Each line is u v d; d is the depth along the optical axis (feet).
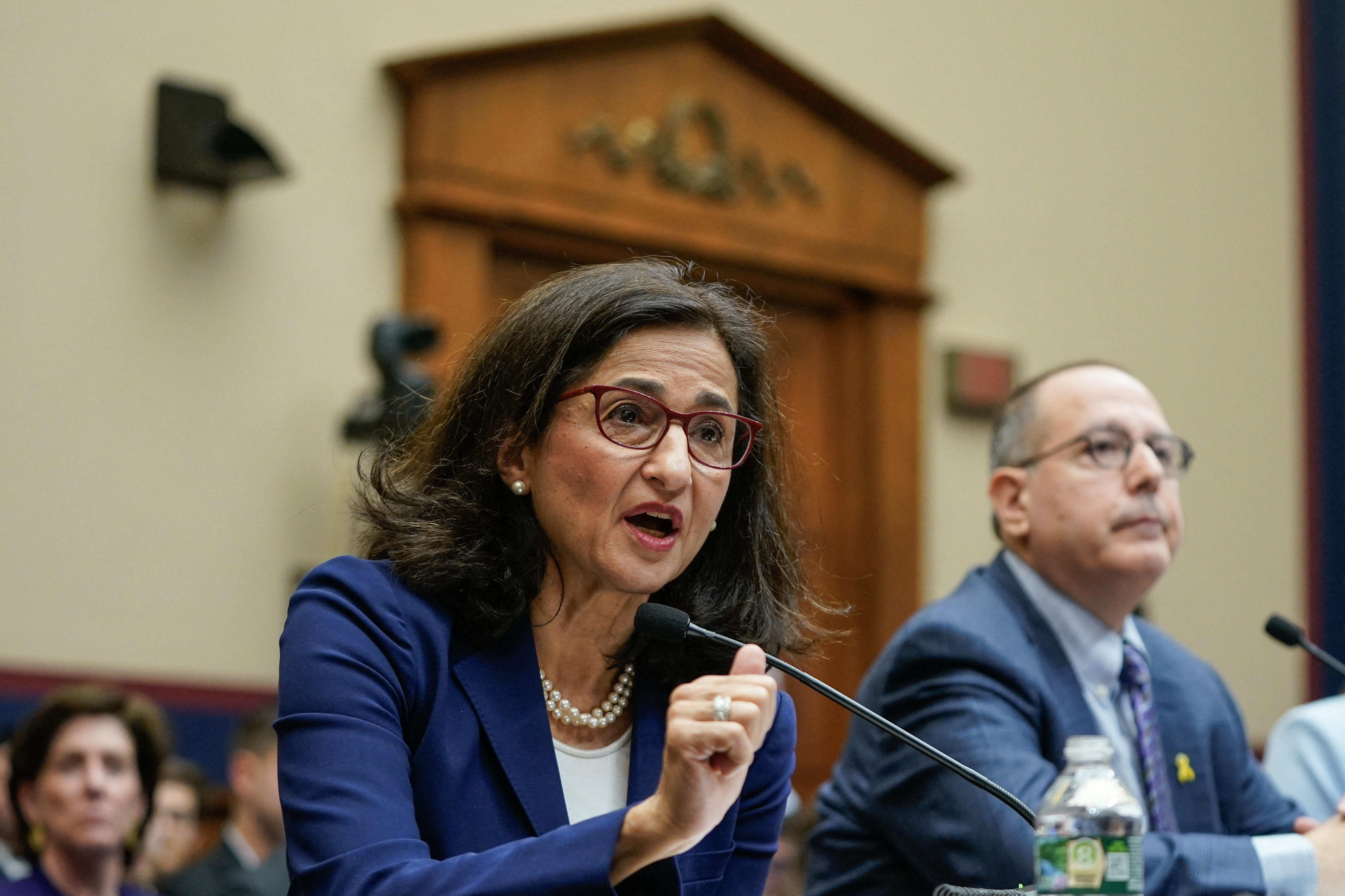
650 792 7.98
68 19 20.56
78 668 19.61
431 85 22.80
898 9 27.81
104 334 20.31
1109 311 29.40
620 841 6.44
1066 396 11.30
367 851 6.70
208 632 20.58
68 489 19.86
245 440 21.13
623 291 7.96
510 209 23.13
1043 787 9.70
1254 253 31.19
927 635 10.50
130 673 19.95
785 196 25.95
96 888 15.16
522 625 7.98
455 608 7.88
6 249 19.84
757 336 8.57
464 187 22.84
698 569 8.63
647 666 8.34
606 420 7.77
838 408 26.99
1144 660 11.27
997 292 28.30
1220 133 31.19
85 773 15.15
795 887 19.39
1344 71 31.81
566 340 7.86
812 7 26.81
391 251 22.65
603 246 24.30
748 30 25.34
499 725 7.68
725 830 8.05
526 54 23.52
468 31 23.65
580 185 23.84
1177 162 30.58
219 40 21.62
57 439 19.88
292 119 22.04
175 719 20.15
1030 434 11.35
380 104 22.77
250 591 20.95
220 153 20.83
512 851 6.53
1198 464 29.94
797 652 8.95
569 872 6.35
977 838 9.61
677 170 24.73
